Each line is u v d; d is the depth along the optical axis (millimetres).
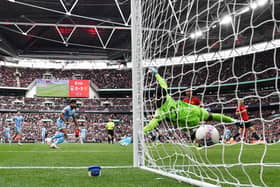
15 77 46688
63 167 4684
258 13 24781
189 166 3939
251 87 35781
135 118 4871
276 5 24219
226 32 25906
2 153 8914
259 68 34812
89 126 38750
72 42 41688
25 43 42469
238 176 3363
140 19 5176
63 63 51719
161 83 5352
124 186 2738
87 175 3629
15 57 46531
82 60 48469
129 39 38625
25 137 36125
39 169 4426
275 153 8055
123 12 30359
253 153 7973
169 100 4953
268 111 33625
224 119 5738
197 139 5707
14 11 29812
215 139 5699
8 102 42812
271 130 19656
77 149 11422
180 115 4941
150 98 5703
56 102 44531
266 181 3008
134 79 4980
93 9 29766
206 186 2398
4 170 4301
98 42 41344
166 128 5211
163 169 4066
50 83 44219
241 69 35938
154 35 6523
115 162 5715
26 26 35031
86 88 44969
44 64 51719
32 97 45156
